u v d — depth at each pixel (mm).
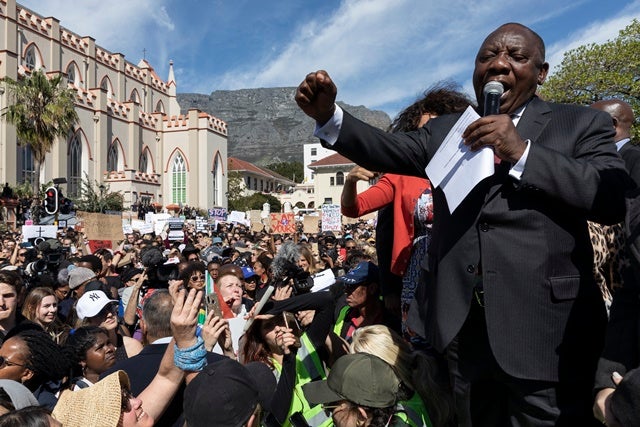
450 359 2094
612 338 1694
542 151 1703
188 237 19609
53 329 5660
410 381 2473
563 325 1795
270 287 3201
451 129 1966
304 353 2908
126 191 49625
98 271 8109
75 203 41312
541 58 1970
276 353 3240
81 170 48312
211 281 6473
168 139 59875
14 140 39375
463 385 2039
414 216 2998
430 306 2051
